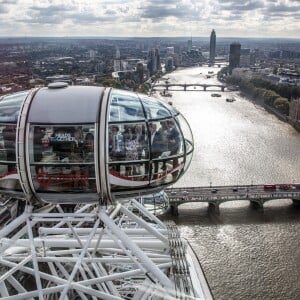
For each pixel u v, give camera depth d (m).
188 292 24.70
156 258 29.16
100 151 24.48
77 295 35.19
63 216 26.30
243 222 108.06
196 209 117.12
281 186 128.12
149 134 25.78
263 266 84.62
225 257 88.25
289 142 199.00
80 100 25.17
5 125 25.00
